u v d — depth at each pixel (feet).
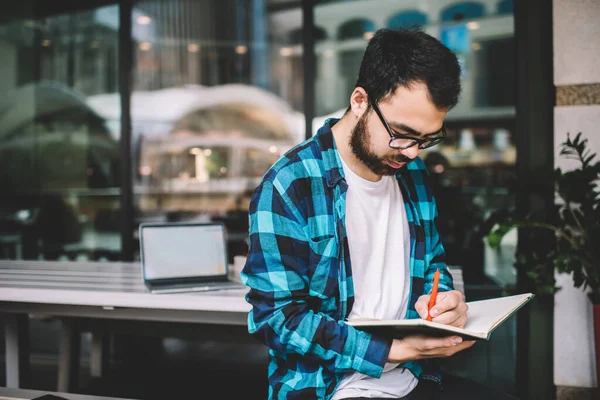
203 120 18.03
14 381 7.88
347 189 3.96
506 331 11.38
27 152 14.05
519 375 9.43
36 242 14.01
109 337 10.80
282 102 19.51
